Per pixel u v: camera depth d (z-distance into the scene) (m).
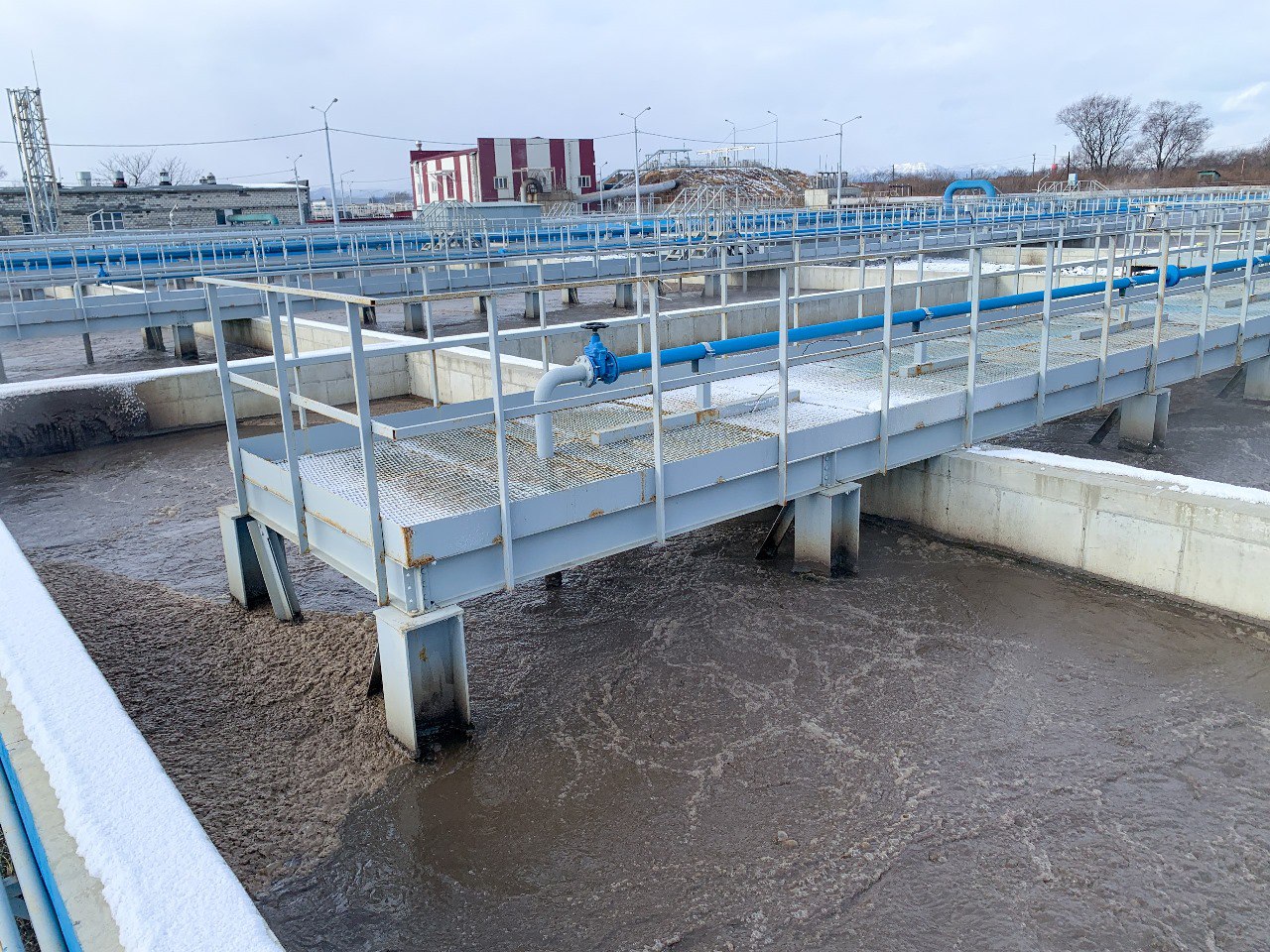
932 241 29.14
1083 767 5.74
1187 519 7.58
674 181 60.38
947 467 9.09
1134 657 6.98
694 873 4.94
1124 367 10.41
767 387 9.32
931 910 4.65
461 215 28.59
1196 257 19.36
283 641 7.40
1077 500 8.20
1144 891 4.76
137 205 46.75
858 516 8.27
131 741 3.63
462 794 5.58
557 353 17.34
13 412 12.84
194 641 7.43
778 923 4.59
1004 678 6.74
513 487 6.44
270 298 6.04
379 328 25.20
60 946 2.49
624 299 27.14
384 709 6.23
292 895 4.84
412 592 5.61
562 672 6.98
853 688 6.65
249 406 14.94
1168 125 86.06
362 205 72.12
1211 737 6.02
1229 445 11.91
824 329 8.48
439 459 7.15
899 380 9.49
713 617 7.78
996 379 9.37
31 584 5.45
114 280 18.59
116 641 7.45
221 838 5.21
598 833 5.25
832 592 8.15
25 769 3.47
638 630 7.61
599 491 6.16
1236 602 7.46
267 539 7.47
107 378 13.83
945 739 6.04
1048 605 7.84
